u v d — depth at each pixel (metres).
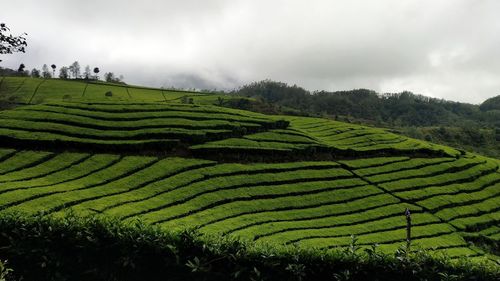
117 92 145.25
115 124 72.50
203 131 75.19
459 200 69.62
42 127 67.31
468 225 61.53
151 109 82.38
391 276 19.14
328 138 93.88
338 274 18.73
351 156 82.69
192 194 54.31
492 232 62.38
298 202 58.16
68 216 20.17
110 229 19.23
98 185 54.12
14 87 139.50
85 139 65.62
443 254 20.23
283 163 71.06
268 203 56.19
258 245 19.42
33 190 47.22
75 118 72.06
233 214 50.94
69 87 144.12
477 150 151.50
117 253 19.02
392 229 54.50
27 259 19.09
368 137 97.19
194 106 90.50
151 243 18.75
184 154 68.69
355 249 19.81
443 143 157.00
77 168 58.28
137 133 69.56
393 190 68.44
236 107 148.25
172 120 77.44
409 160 84.00
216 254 18.55
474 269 19.41
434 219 60.66
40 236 19.19
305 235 46.75
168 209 48.88
